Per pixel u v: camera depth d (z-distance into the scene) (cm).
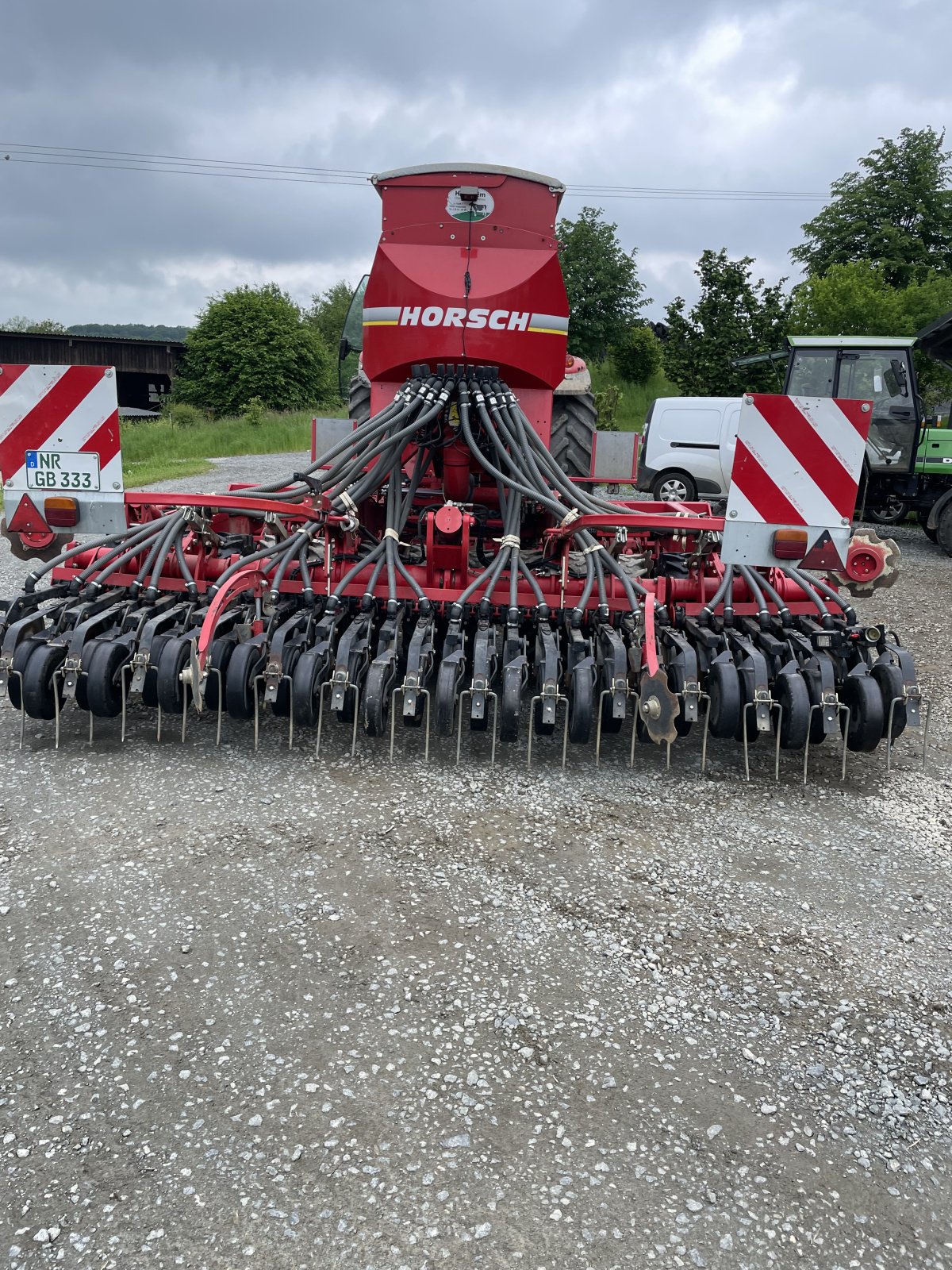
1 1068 240
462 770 431
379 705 417
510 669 420
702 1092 243
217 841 355
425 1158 219
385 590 472
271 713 468
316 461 629
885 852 372
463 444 546
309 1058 248
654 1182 215
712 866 355
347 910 314
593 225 4044
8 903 309
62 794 389
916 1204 213
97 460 443
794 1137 230
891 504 1197
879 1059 258
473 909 319
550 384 550
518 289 521
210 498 436
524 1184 213
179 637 430
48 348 4309
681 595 484
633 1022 268
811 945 307
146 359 4409
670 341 2461
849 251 2947
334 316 7856
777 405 413
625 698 430
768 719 412
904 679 426
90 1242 195
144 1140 221
